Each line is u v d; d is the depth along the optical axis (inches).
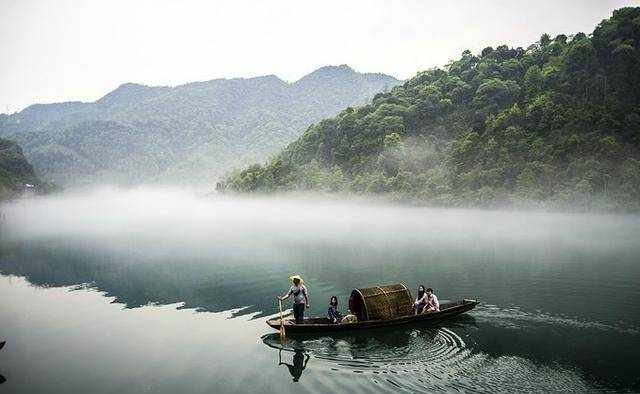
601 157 3272.6
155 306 903.1
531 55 5856.3
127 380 531.2
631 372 496.7
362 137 5610.2
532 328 662.5
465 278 1102.4
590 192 3085.6
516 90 5167.3
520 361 532.1
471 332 645.9
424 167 4726.9
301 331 661.9
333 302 713.0
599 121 3558.1
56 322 788.6
